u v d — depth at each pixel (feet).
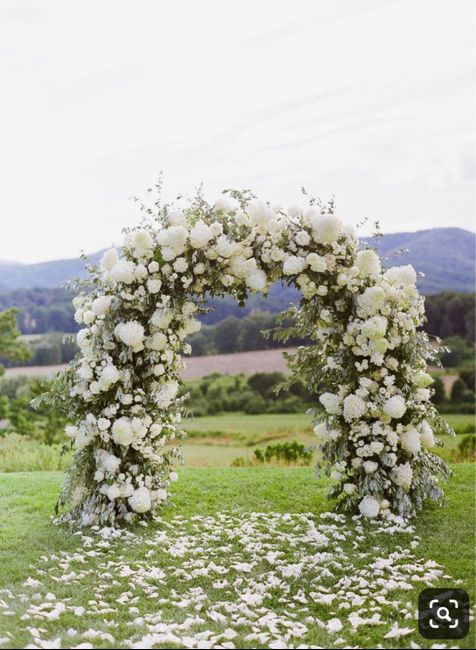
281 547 19.06
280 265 21.42
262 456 42.98
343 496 24.16
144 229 21.62
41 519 22.33
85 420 21.67
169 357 21.57
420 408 21.94
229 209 21.61
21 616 13.69
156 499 22.33
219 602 15.21
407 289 21.66
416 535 19.72
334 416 22.09
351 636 13.21
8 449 41.11
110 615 14.19
